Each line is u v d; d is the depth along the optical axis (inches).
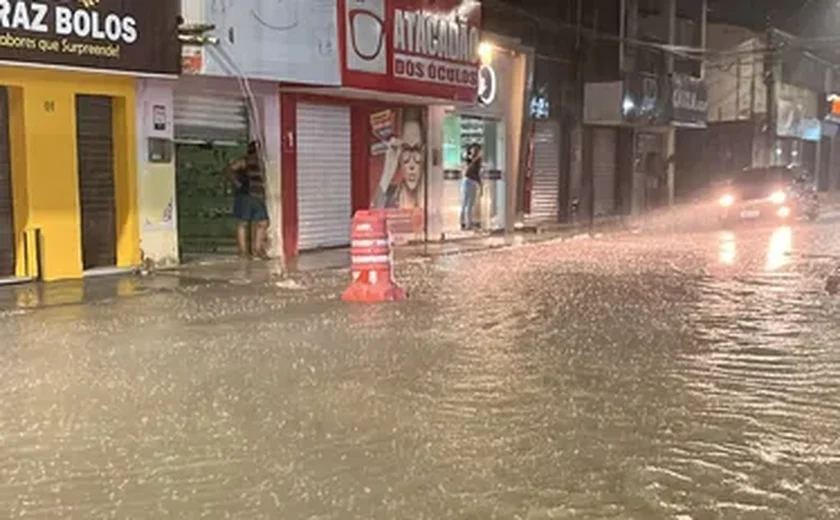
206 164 708.7
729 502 201.9
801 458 231.0
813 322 420.8
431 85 797.2
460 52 844.0
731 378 312.5
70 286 526.3
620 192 1234.6
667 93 1229.1
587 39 1119.6
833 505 200.1
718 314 442.0
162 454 231.9
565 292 516.4
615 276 593.6
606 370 323.0
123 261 596.7
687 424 259.0
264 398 283.1
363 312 445.4
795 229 1051.9
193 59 589.9
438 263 682.2
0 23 490.3
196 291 519.5
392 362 332.8
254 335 383.6
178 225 709.9
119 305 467.2
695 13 1358.3
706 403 281.0
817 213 1241.4
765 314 442.3
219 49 605.0
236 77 621.3
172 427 253.9
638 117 1159.0
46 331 393.1
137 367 323.9
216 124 665.0
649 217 1223.5
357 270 489.1
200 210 714.8
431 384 301.3
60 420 260.8
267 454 231.6
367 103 803.4
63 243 554.6
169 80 612.7
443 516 193.6
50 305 460.8
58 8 515.2
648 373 319.0
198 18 591.5
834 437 247.9
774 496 205.5
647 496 205.2
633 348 360.2
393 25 748.0
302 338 377.1
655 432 251.6
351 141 793.6
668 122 1235.2
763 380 310.2
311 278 579.8
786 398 287.3
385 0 739.4
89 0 529.3
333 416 264.2
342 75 698.8
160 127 610.2
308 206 747.4
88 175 578.9
